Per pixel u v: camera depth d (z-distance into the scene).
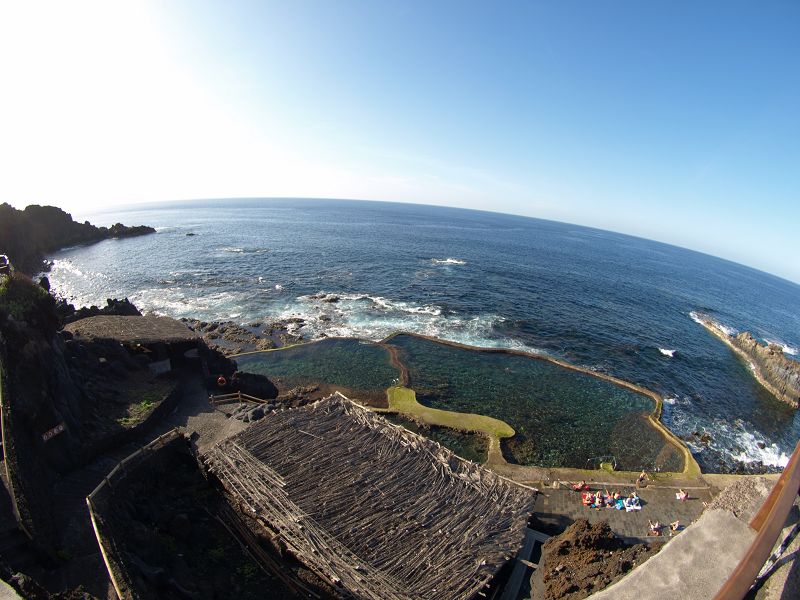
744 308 112.06
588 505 25.67
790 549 13.89
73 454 20.36
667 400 46.00
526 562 20.98
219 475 22.09
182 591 15.39
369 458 23.62
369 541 18.84
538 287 88.56
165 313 60.50
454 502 21.38
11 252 88.38
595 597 15.09
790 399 50.41
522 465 32.19
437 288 80.31
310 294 71.94
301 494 20.84
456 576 17.77
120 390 28.44
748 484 19.75
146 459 21.55
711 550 16.38
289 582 17.86
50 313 25.25
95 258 99.56
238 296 69.50
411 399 38.78
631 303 86.25
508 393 42.69
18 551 13.88
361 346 50.59
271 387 38.66
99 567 14.50
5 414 16.20
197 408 29.98
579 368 49.56
